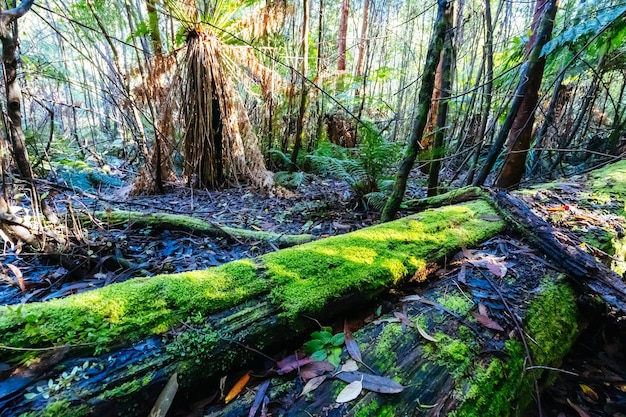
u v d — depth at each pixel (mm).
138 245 2338
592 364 1498
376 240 1725
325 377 1047
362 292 1406
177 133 4801
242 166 4453
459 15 4887
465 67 7668
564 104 5145
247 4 4395
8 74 1552
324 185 4926
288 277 1351
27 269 1809
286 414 930
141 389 907
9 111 1612
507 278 1571
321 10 5418
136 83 4629
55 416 797
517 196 2537
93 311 1035
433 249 1737
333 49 7758
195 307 1140
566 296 1553
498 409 1028
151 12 4121
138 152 5543
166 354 993
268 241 2506
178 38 4543
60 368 895
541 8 2844
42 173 2941
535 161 4652
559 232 1948
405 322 1264
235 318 1150
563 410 1256
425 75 2162
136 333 1021
